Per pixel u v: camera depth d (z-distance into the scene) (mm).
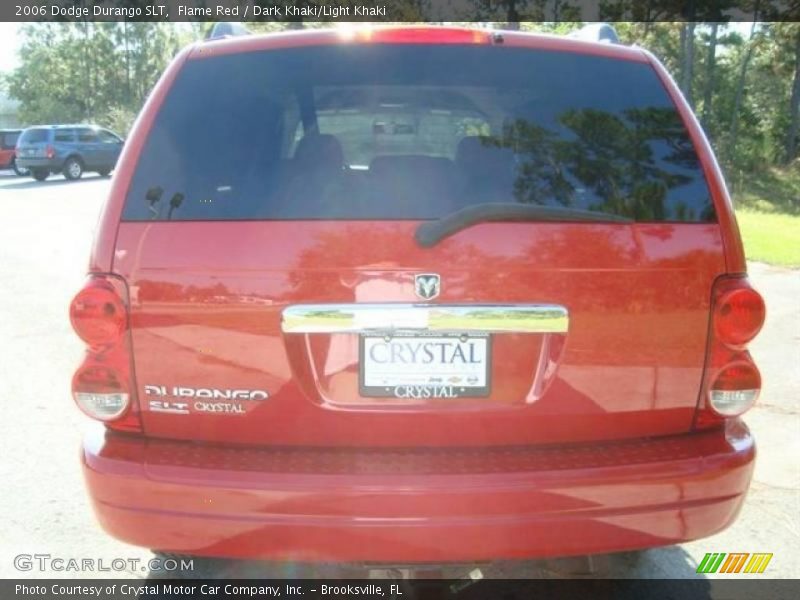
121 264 2396
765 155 34375
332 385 2395
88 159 28578
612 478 2361
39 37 61406
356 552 2324
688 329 2463
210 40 2803
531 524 2332
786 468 4379
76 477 4125
